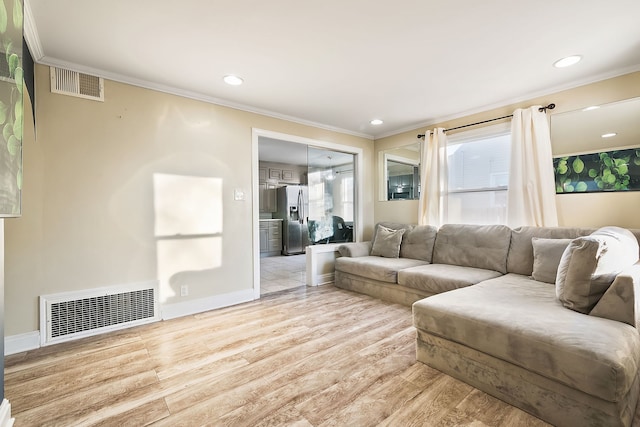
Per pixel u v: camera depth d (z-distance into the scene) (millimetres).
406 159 4184
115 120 2447
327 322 2551
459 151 3539
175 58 2197
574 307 1590
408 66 2348
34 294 2105
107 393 1554
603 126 2480
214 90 2795
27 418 1360
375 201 4664
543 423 1311
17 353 2014
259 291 3332
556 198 2734
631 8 1650
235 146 3166
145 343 2162
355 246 3906
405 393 1540
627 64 2309
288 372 1747
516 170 2908
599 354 1159
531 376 1369
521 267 2588
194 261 2861
